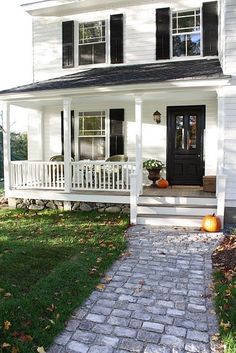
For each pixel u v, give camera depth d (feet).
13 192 31.48
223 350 9.50
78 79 30.50
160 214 25.11
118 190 28.22
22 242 19.45
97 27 34.65
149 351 9.50
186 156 32.45
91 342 9.91
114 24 33.68
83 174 29.22
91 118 34.88
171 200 25.85
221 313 11.35
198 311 11.79
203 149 31.89
